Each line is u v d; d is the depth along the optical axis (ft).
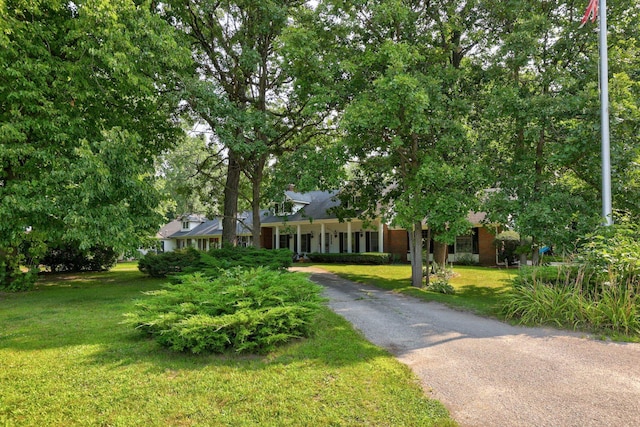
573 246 30.81
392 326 22.90
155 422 10.91
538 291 24.07
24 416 11.20
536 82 36.70
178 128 47.44
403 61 34.94
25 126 28.86
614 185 31.04
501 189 36.96
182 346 16.33
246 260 40.60
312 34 38.58
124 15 32.17
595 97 30.86
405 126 37.45
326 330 21.03
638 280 21.67
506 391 13.00
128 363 15.56
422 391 12.99
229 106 41.42
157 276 53.52
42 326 22.44
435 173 34.78
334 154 38.50
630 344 18.26
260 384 13.41
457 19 39.96
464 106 37.01
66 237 28.68
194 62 48.21
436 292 38.78
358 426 10.69
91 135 34.47
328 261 81.87
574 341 18.94
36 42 31.22
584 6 35.81
